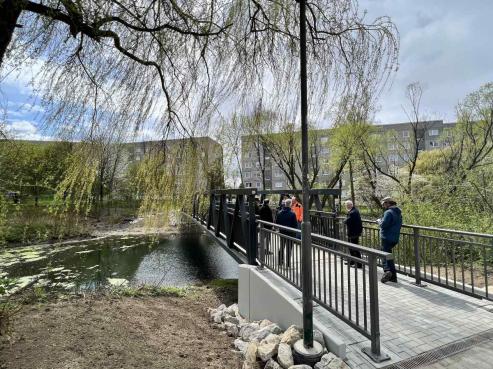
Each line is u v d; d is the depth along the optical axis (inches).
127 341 173.2
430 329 135.2
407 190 617.0
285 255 195.8
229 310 263.6
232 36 109.0
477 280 222.1
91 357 145.9
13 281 206.8
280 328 165.6
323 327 131.0
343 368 107.7
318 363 112.4
